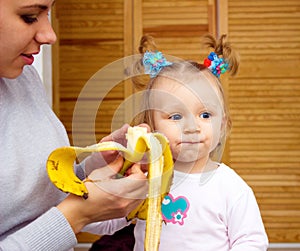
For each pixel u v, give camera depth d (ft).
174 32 10.48
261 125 10.48
